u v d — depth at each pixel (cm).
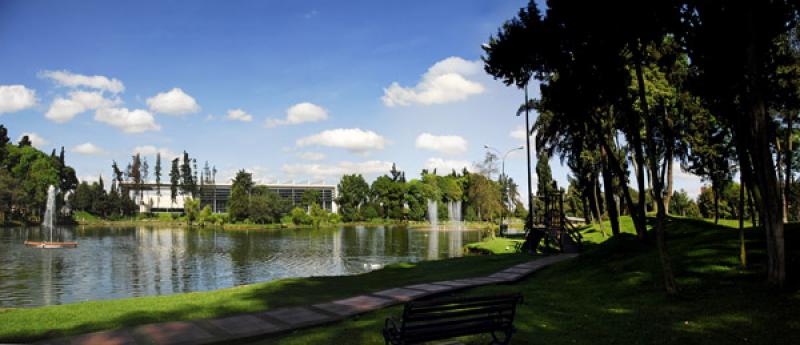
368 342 902
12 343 953
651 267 1530
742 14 1202
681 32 1370
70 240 7256
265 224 12825
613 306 1167
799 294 1031
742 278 1234
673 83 2816
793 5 1260
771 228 1137
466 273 2041
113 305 1373
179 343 921
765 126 1145
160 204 17800
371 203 15750
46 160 13175
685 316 1012
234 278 3406
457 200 14062
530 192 3603
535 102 3712
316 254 5184
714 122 3250
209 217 12538
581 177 5294
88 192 14238
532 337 916
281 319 1133
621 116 2805
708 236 1867
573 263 1997
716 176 3850
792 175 4066
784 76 1409
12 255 4919
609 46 1472
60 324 1119
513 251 3594
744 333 867
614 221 2517
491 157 8488
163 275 3569
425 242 6956
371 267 4009
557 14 1548
